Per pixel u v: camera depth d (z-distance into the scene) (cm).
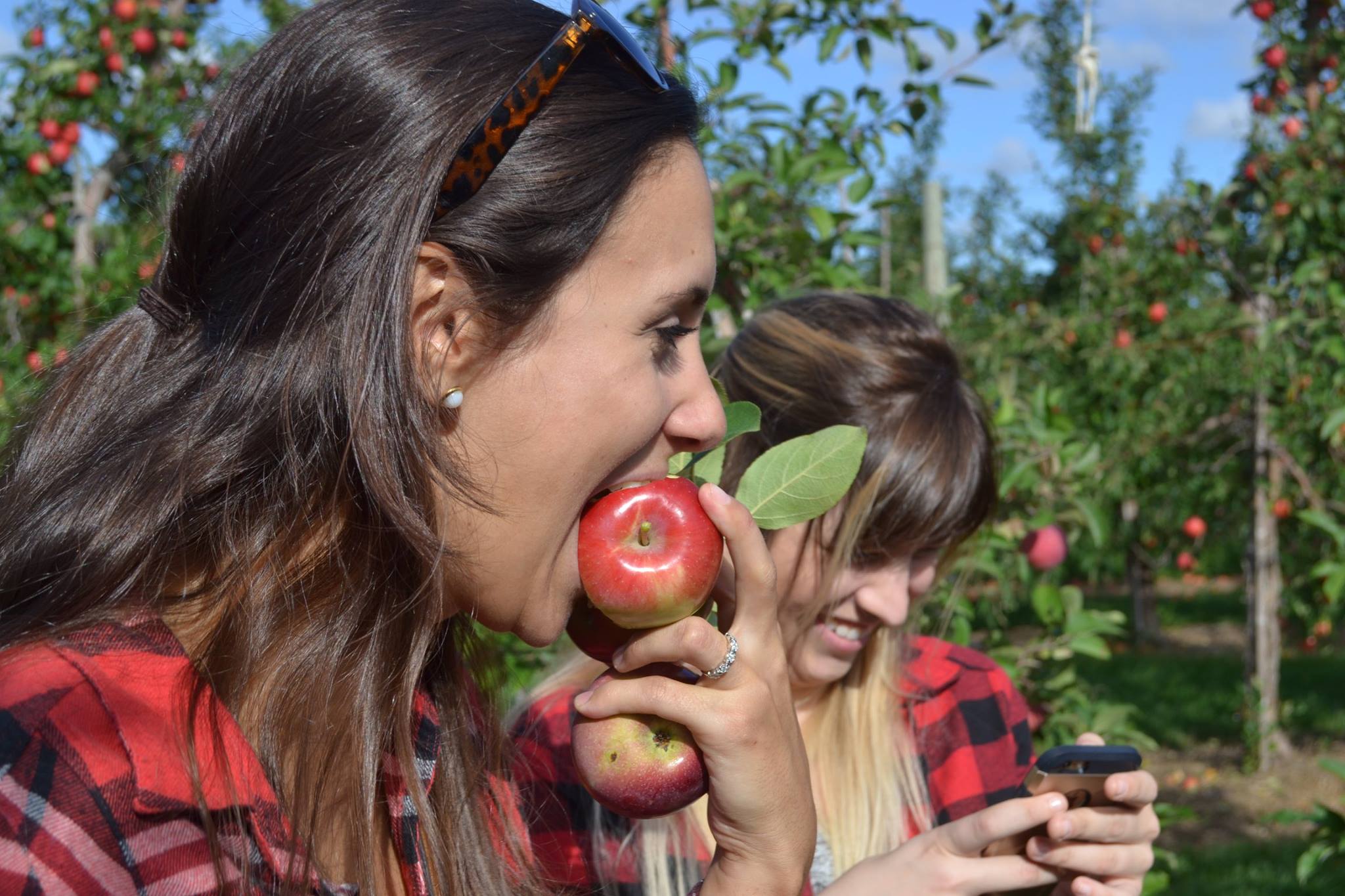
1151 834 142
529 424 89
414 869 97
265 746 86
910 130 340
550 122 88
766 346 168
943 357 164
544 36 91
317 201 86
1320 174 619
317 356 87
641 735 104
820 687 172
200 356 91
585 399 89
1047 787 139
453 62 87
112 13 588
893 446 152
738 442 165
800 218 331
